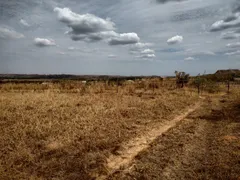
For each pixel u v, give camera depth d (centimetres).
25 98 1338
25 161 503
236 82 3331
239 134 677
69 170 468
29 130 696
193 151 564
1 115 878
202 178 429
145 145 627
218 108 1184
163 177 439
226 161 493
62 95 1588
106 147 599
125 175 454
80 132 698
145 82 2659
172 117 971
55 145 599
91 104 1202
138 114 992
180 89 2192
